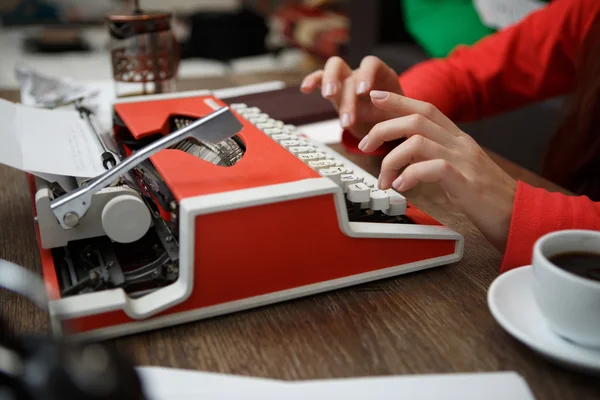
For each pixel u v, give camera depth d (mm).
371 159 933
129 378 305
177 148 733
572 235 480
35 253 648
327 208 545
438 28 2182
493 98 1176
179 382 430
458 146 642
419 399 415
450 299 564
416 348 490
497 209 611
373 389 425
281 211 525
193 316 520
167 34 1053
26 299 555
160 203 553
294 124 1056
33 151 632
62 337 320
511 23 1959
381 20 2549
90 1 4812
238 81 1473
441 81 1094
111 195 559
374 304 556
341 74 899
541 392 439
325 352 485
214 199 505
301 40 3432
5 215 757
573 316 432
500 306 489
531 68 1192
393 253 594
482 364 469
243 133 703
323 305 554
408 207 689
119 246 613
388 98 689
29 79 1121
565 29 1162
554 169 1042
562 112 1115
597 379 453
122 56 1035
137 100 874
